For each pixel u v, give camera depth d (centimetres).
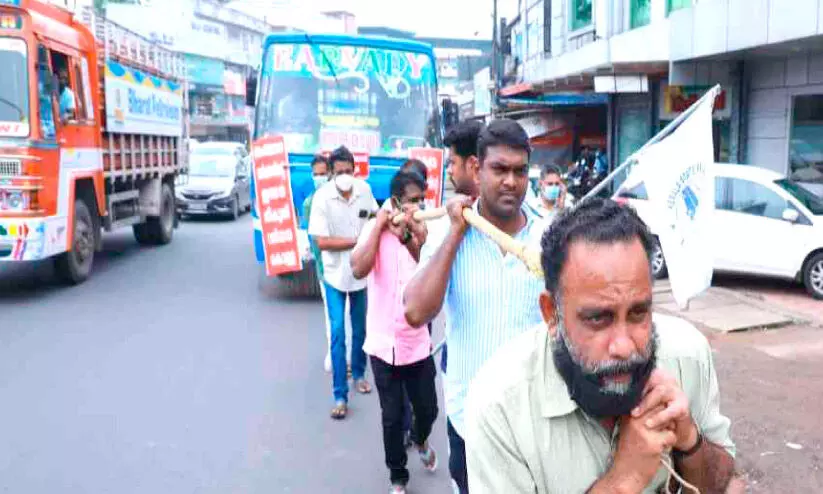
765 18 960
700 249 297
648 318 143
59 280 1001
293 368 637
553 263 147
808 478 418
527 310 261
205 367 638
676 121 297
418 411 418
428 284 257
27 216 855
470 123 330
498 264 262
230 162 1941
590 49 1317
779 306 827
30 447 471
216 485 421
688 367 167
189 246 1410
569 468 155
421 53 884
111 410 536
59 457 456
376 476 435
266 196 827
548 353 158
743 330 743
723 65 1223
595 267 138
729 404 536
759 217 913
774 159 1179
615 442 152
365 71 869
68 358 663
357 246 402
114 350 689
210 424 511
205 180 1864
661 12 1405
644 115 1532
